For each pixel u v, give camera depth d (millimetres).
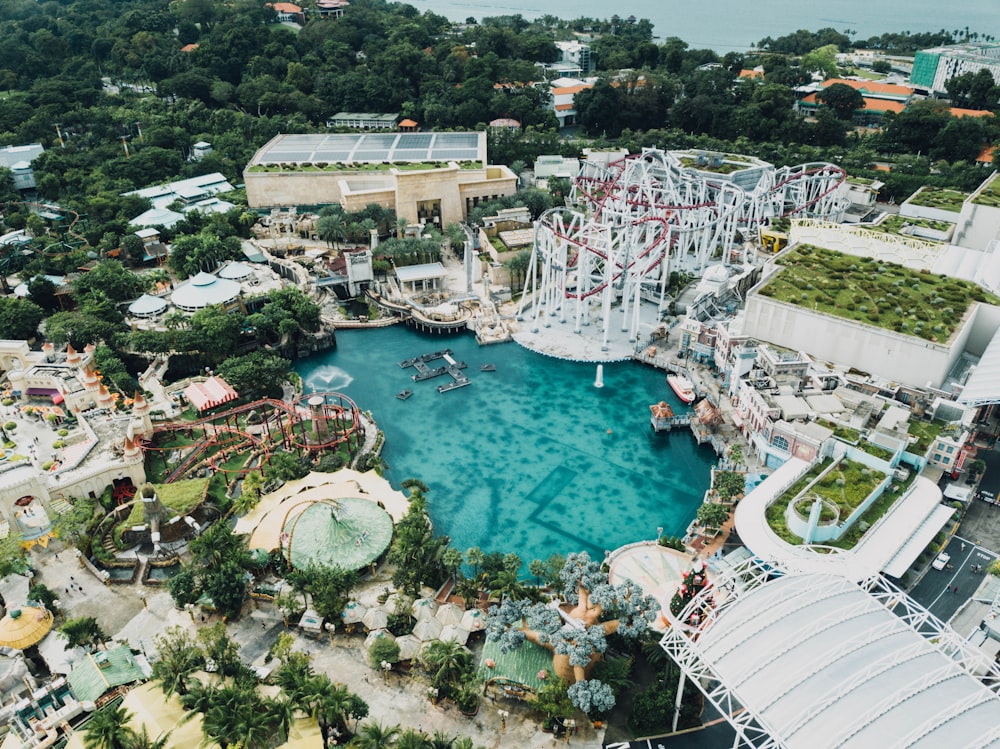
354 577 138875
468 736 116438
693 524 162250
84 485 163125
